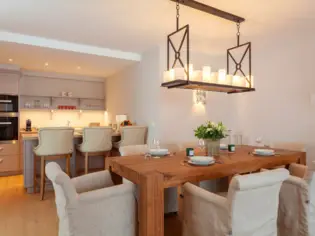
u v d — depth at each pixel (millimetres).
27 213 2920
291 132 3748
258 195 1646
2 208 3082
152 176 1742
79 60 4707
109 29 3441
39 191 3814
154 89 4309
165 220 2760
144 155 2623
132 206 1891
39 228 2527
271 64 4066
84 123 6602
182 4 2635
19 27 3375
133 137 4258
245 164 2273
